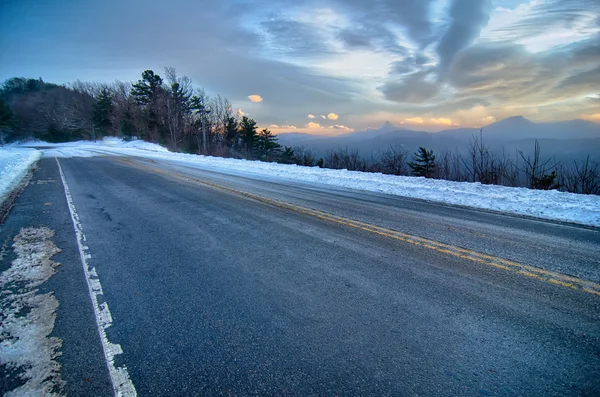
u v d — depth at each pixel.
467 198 7.16
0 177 10.59
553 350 2.00
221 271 3.26
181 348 2.07
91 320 2.39
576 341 2.09
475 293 2.76
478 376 1.79
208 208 6.18
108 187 8.75
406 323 2.32
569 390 1.68
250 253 3.77
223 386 1.75
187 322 2.36
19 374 1.84
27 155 21.19
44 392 1.71
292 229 4.77
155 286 2.95
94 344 2.11
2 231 4.69
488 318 2.37
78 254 3.76
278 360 1.94
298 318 2.39
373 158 17.34
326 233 4.56
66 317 2.44
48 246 4.04
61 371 1.87
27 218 5.43
